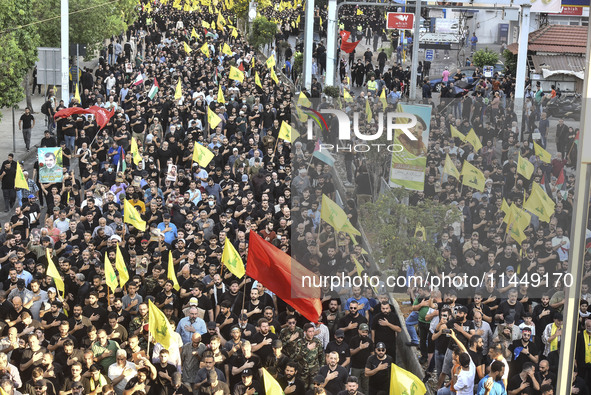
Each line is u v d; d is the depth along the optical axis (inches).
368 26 6806.1
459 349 1460.4
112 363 1558.8
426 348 1721.2
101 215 2258.9
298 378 1487.5
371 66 4995.1
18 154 3587.6
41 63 3614.7
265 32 6279.5
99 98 3565.5
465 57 6053.2
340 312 1697.8
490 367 1454.2
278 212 2247.8
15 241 2011.6
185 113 3516.2
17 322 1657.2
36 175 2719.0
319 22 6166.3
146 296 1753.2
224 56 5201.8
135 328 1637.6
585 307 1657.2
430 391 1633.9
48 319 1694.1
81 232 2130.9
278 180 2618.1
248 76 4845.0
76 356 1541.6
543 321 1678.2
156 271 1813.5
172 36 6279.5
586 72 1098.1
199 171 2605.8
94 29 4943.4
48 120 3671.3
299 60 5103.3
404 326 1835.6
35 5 4461.1
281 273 1576.0
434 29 6353.3
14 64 3331.7
